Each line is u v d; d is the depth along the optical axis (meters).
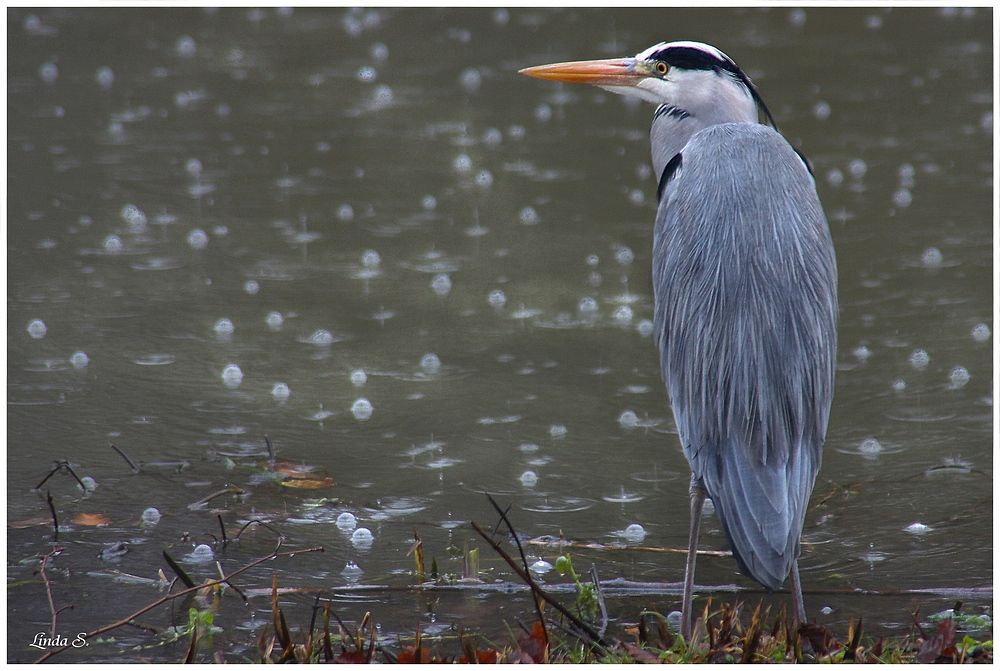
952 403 9.85
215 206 14.91
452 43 24.31
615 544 7.79
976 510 8.12
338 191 15.60
